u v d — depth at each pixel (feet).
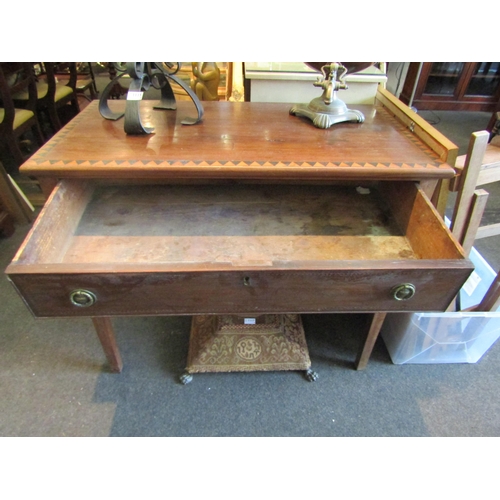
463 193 3.23
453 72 9.87
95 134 3.01
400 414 3.36
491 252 5.26
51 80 6.75
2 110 5.67
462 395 3.52
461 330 3.44
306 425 3.26
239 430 3.22
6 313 4.18
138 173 2.59
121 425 3.22
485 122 9.47
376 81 3.93
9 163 6.75
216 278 2.20
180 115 3.45
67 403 3.36
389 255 2.82
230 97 5.01
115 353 3.44
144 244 2.85
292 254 2.81
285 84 3.99
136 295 2.29
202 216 3.18
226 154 2.75
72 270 2.10
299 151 2.83
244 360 3.50
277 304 2.45
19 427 3.18
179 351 3.84
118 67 3.06
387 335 3.87
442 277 2.26
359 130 3.27
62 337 3.93
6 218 5.19
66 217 2.80
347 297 2.41
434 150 2.88
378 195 3.52
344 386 3.57
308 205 3.37
